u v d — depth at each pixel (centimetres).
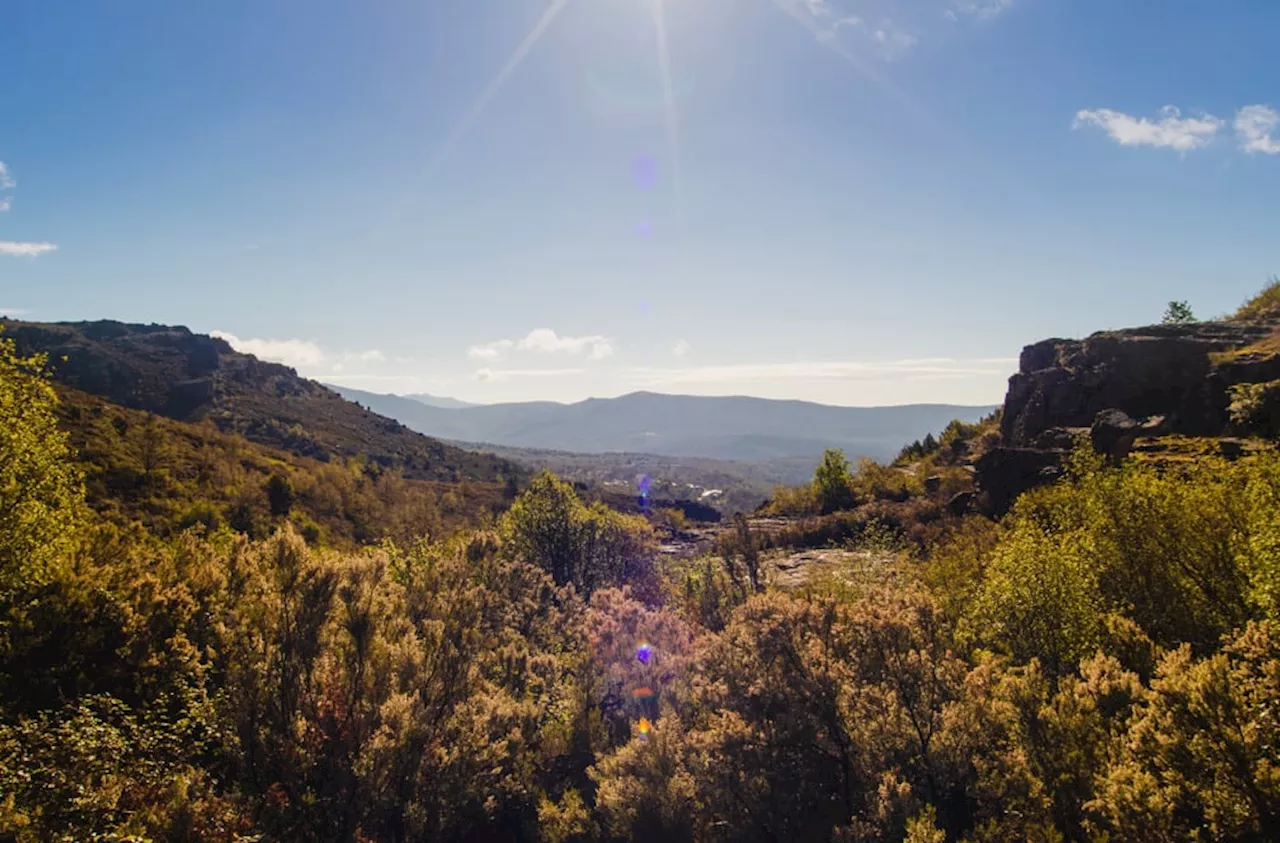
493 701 1214
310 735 970
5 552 1222
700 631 1702
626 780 1026
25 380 1495
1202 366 2930
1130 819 707
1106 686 898
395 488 9131
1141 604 1306
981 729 872
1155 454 2427
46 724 838
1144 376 3147
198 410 14812
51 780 748
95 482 5266
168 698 1039
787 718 965
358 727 1008
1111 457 2662
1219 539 1245
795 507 5400
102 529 1605
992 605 1434
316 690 1020
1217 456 2053
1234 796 665
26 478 1373
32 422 1463
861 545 3259
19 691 999
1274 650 723
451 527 8119
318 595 1034
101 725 863
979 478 3503
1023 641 1368
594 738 1304
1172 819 702
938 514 3619
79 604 1142
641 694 1361
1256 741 668
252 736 933
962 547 2191
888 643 987
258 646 1005
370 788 949
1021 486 3095
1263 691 684
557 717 1373
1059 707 895
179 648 1113
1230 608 1197
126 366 15712
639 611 1527
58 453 1502
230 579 1226
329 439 15438
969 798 862
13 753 761
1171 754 712
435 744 1059
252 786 913
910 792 802
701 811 980
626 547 3388
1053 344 4262
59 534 1372
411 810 962
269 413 16162
